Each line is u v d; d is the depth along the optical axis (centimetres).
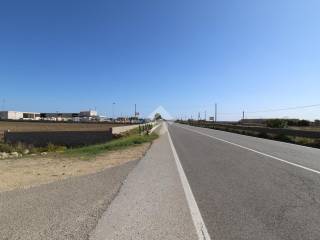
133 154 2005
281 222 688
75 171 1359
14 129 6919
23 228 642
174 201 861
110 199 876
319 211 767
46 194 927
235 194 938
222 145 2652
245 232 629
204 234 618
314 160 1705
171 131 5588
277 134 3906
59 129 6825
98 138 3856
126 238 595
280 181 1129
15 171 1358
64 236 601
